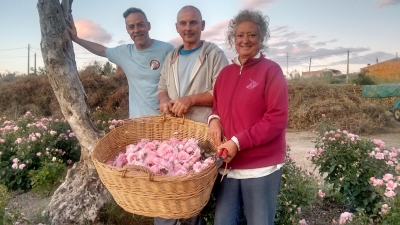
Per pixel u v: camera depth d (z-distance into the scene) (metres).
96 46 3.33
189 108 2.44
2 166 4.55
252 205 2.03
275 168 2.01
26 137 5.25
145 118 2.46
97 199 3.22
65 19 3.26
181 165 1.94
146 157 2.03
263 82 1.93
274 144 1.99
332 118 10.00
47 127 5.62
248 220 2.08
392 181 2.66
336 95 11.10
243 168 1.99
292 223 2.78
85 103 3.43
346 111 10.11
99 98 12.12
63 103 3.33
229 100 2.04
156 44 3.12
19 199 4.17
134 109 3.11
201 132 2.33
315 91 11.27
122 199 1.76
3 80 16.52
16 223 2.82
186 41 2.49
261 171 1.98
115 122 4.96
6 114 12.26
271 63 1.97
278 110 1.89
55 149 5.11
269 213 2.03
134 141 2.44
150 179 1.60
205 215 2.63
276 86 1.91
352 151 3.56
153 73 3.04
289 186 2.96
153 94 3.05
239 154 1.99
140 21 2.95
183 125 2.42
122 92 11.90
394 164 3.40
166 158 2.02
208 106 2.49
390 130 9.94
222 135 2.09
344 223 2.73
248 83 1.98
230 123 2.03
